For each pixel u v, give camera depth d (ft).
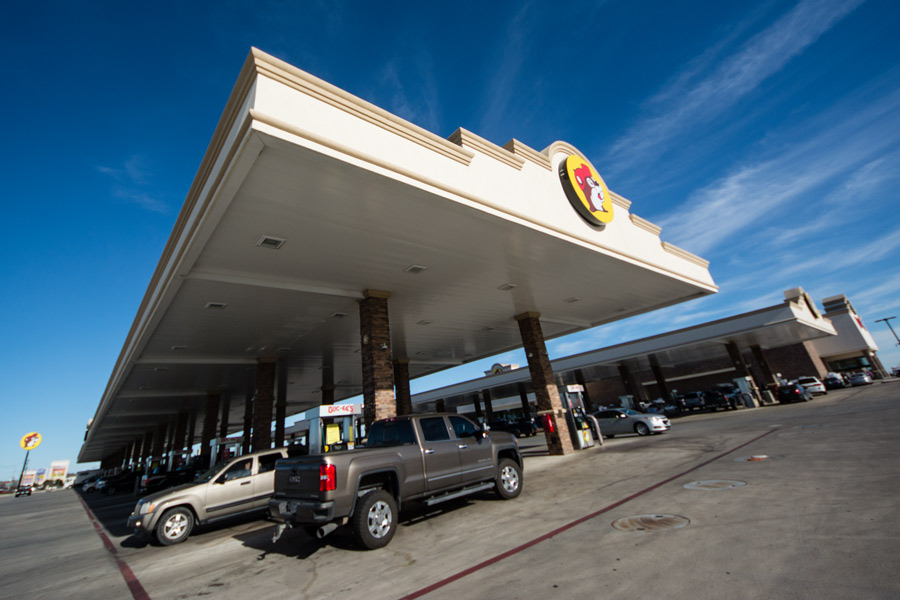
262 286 38.58
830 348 157.69
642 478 28.84
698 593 11.22
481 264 41.52
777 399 104.47
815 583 10.85
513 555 16.67
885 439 30.12
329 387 99.81
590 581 13.00
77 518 57.88
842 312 157.17
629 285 54.29
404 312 54.60
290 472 21.65
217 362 63.31
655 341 103.71
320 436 37.63
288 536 26.12
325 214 28.96
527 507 25.00
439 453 24.45
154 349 54.49
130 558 26.18
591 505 23.07
